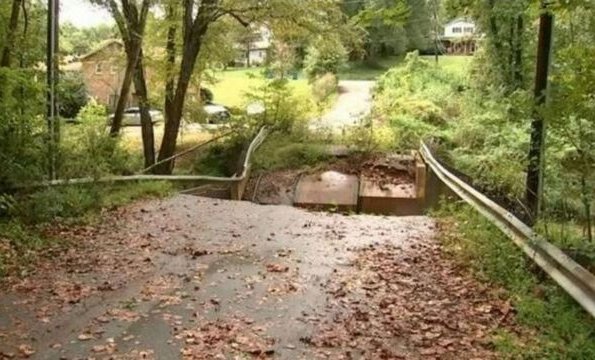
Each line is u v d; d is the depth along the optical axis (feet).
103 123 63.36
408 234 39.52
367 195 68.44
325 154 84.23
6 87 37.81
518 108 28.22
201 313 23.52
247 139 88.48
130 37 69.31
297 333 21.66
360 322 22.85
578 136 26.27
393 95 118.42
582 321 21.44
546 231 27.45
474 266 29.81
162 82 80.84
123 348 20.08
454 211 45.83
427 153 66.85
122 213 43.27
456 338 21.36
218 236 37.42
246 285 27.30
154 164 72.28
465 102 97.14
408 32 178.50
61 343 20.44
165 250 33.37
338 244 36.11
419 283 28.04
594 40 27.27
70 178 45.52
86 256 31.60
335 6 77.20
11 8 44.70
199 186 62.95
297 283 27.76
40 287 26.40
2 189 38.52
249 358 19.48
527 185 30.83
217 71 95.96
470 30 137.49
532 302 23.50
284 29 78.74
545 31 27.53
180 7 78.18
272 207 50.21
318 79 141.79
